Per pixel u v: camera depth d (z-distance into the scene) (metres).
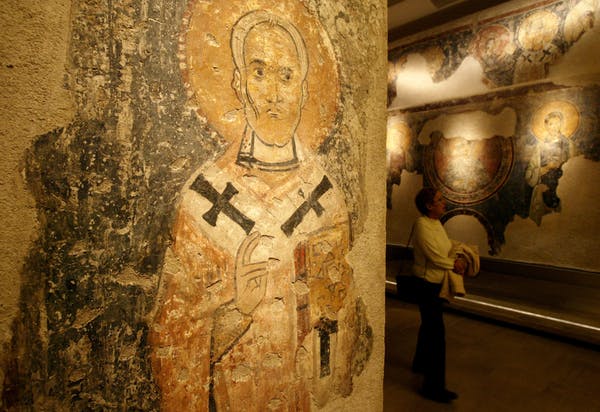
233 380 0.92
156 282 0.79
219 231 0.88
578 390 2.56
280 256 0.99
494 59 5.29
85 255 0.71
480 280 5.02
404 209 6.59
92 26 0.70
